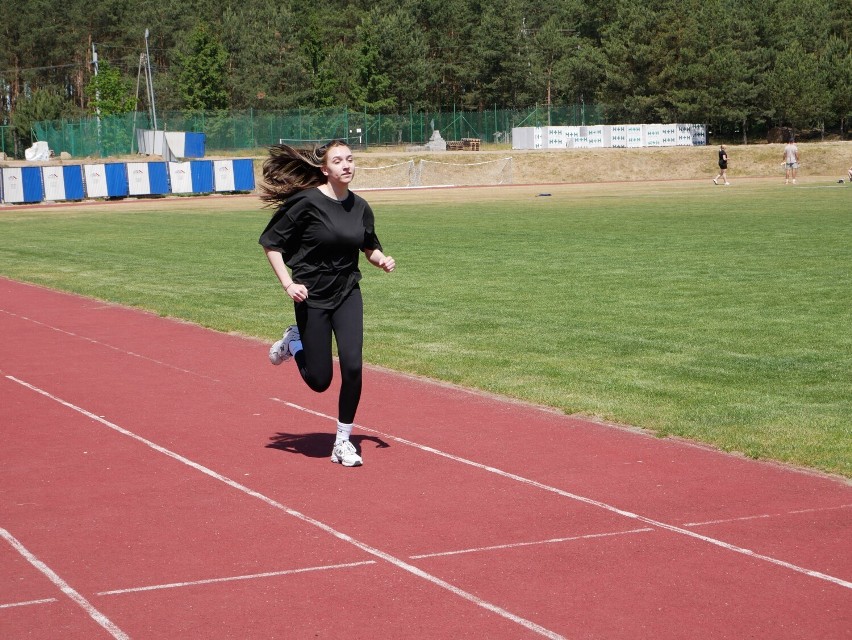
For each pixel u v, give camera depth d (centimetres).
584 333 1403
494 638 487
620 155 7181
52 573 573
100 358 1267
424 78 10738
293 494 718
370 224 787
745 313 1549
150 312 1669
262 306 1717
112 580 562
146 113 8388
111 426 923
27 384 1110
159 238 3120
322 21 12181
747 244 2530
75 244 2959
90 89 10556
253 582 557
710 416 938
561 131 8169
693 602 528
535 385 1079
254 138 8231
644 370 1156
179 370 1188
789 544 611
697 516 664
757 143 9212
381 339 1373
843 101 9044
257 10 11638
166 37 12075
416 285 1919
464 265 2222
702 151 7269
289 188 771
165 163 5609
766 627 498
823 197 4328
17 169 5206
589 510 678
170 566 581
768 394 1035
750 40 9312
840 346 1289
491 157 7106
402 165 6769
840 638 486
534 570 571
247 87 10369
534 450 834
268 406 1003
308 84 10594
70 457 820
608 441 862
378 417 956
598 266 2161
